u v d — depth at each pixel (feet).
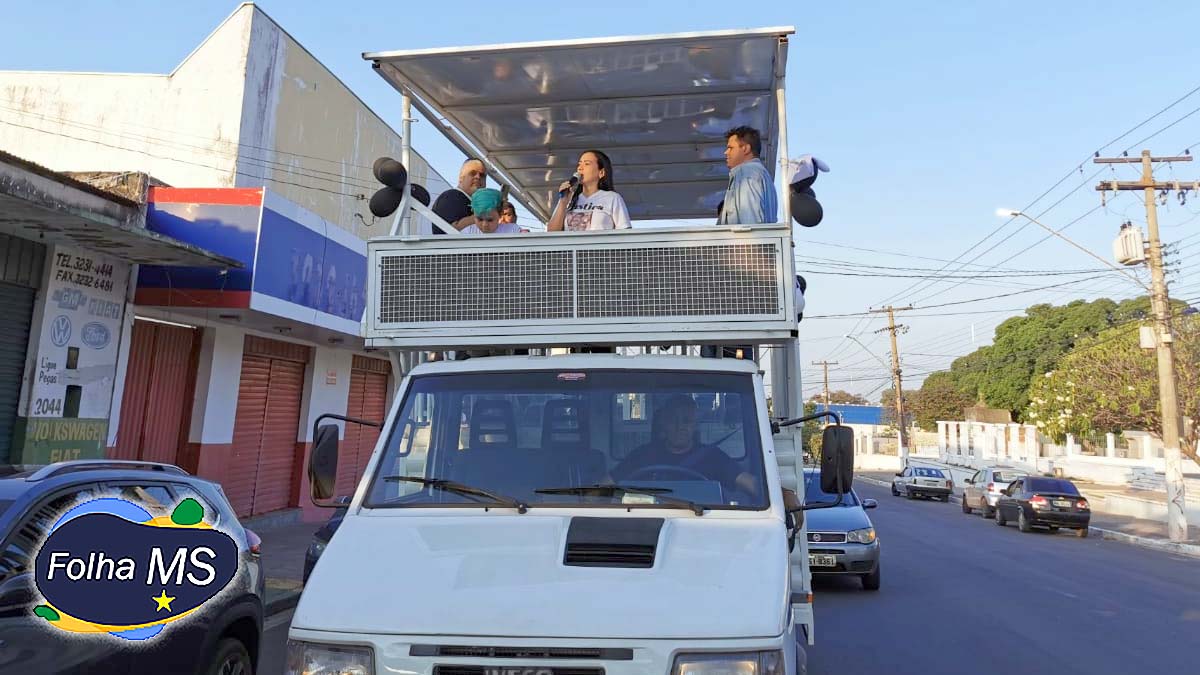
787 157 15.83
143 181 36.86
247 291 38.45
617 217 17.71
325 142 68.59
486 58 17.33
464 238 14.08
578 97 19.36
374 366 65.57
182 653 15.28
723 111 20.08
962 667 24.32
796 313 13.69
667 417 12.56
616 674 8.57
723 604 9.18
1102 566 50.29
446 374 13.39
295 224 42.68
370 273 14.29
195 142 59.72
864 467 232.53
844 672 23.61
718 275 13.48
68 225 30.37
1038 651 26.58
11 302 31.99
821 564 37.01
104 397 36.09
